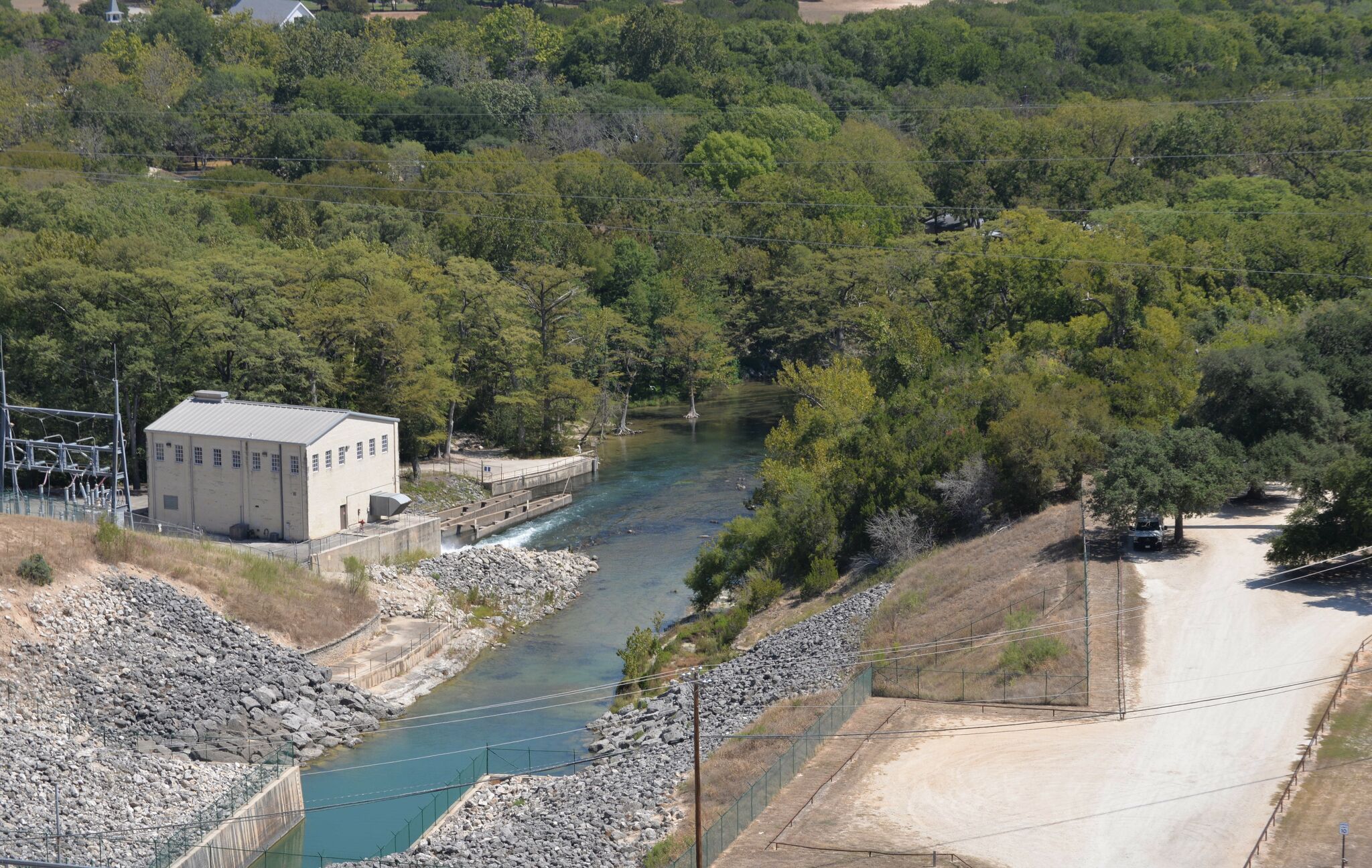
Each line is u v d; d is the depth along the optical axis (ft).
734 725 256.52
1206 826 197.57
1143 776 213.66
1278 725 226.79
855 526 364.17
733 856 197.67
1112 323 474.49
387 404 469.57
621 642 340.59
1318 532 289.74
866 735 237.25
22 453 435.12
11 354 434.71
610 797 232.53
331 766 264.93
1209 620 269.23
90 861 204.95
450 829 231.71
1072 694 243.19
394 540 377.91
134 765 241.14
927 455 364.38
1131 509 308.81
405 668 316.40
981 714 242.78
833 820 207.00
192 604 299.38
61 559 293.84
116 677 270.26
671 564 406.41
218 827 217.15
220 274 455.63
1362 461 288.51
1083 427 358.84
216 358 444.14
